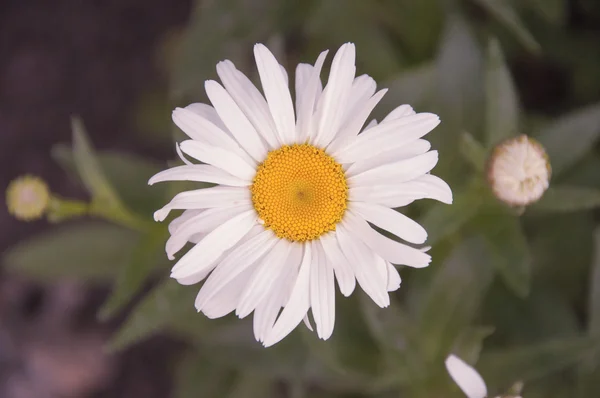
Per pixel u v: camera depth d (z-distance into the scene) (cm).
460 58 46
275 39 45
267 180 40
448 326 45
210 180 39
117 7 60
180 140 43
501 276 49
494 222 43
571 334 48
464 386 41
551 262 49
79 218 58
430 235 43
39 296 59
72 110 60
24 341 59
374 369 47
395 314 45
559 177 49
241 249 40
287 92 39
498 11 46
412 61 52
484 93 46
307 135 40
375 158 39
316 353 45
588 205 43
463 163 46
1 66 60
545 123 50
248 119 40
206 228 39
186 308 44
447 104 46
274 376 49
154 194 50
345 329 47
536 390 49
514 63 54
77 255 52
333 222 40
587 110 44
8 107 60
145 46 60
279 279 39
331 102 39
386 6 51
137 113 59
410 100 46
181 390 52
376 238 39
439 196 38
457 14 50
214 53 50
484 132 46
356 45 51
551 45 52
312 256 40
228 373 52
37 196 44
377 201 39
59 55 61
